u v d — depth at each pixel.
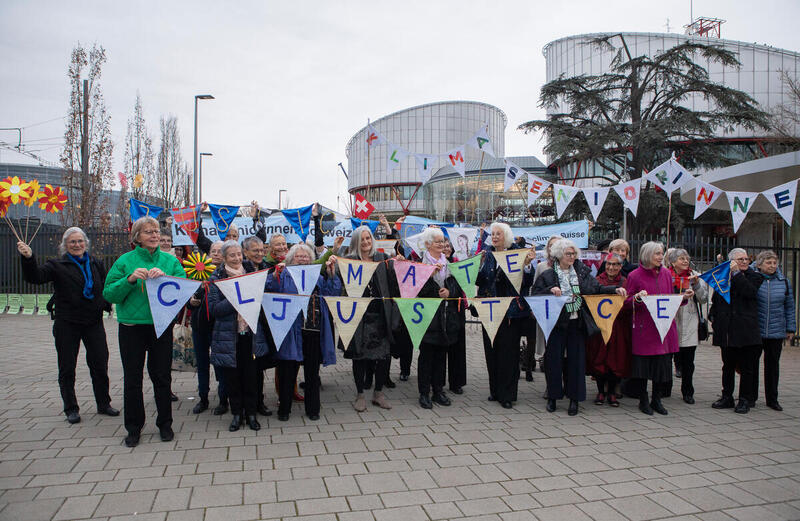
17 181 4.70
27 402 5.64
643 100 31.36
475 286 5.58
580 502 3.53
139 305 4.38
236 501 3.41
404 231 11.78
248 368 4.87
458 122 72.94
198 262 5.38
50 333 10.69
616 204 21.70
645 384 5.77
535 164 42.19
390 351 6.02
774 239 16.81
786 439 4.90
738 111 21.30
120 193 21.69
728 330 5.79
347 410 5.65
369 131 10.58
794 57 37.12
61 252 5.12
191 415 5.34
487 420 5.35
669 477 3.98
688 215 21.20
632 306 5.67
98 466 3.94
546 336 5.38
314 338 5.22
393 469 4.01
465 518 3.27
